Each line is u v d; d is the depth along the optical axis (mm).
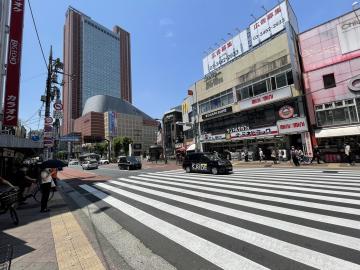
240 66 29188
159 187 11609
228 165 16578
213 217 6055
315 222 5230
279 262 3590
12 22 11969
